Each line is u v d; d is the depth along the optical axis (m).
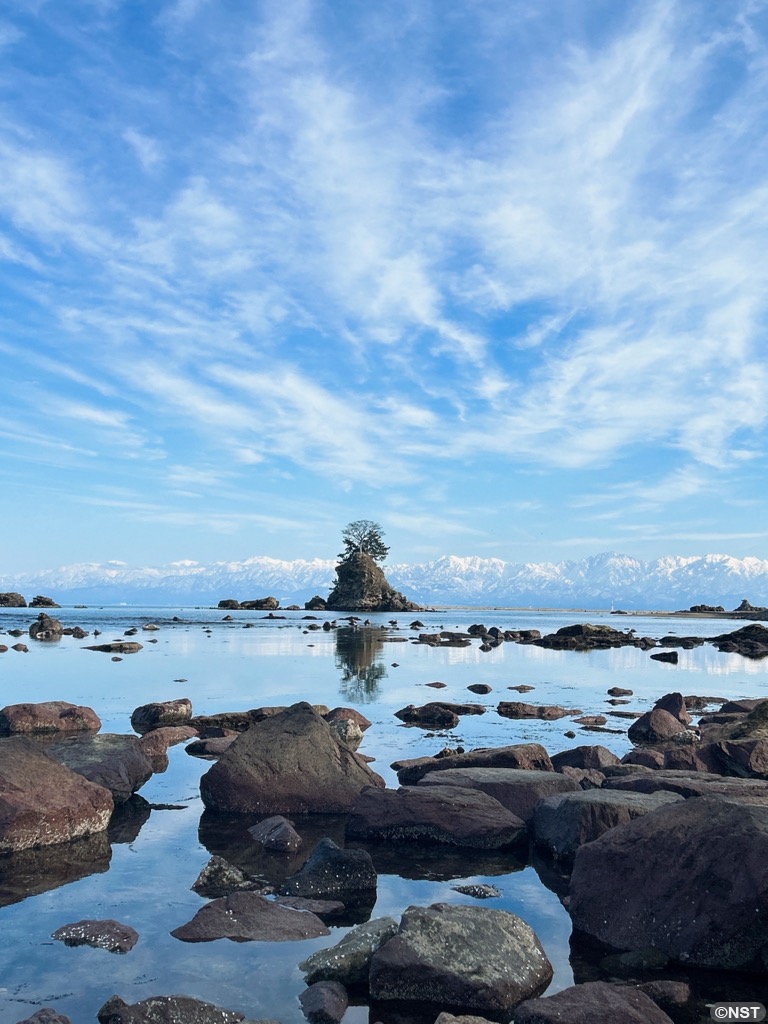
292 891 9.35
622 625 132.88
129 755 14.64
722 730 18.61
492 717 23.09
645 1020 6.19
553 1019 6.15
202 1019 6.19
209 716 21.05
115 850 10.95
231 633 73.75
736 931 7.59
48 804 11.21
